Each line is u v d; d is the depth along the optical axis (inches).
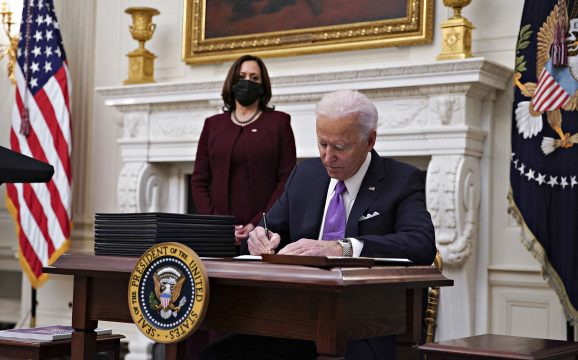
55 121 249.9
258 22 237.8
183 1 251.0
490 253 202.7
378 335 90.8
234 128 172.9
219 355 110.2
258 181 170.4
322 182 121.7
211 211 173.6
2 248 283.7
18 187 251.6
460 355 92.2
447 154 195.6
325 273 81.7
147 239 96.3
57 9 273.9
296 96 216.1
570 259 177.9
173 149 238.7
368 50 223.0
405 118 203.3
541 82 183.2
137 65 246.5
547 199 181.6
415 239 107.8
